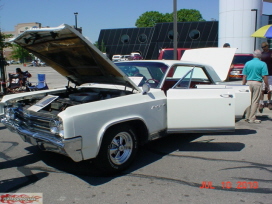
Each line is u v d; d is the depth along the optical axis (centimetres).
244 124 684
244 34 1842
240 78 1174
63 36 374
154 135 442
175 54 1025
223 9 1889
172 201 327
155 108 437
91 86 539
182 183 372
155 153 485
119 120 383
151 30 3866
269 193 345
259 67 662
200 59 721
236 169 417
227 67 678
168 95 452
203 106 449
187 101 448
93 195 343
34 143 389
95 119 358
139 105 411
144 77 507
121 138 406
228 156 470
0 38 1126
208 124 454
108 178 390
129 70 530
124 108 391
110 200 330
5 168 427
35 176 398
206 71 586
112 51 4144
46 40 406
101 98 450
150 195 341
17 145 536
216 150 499
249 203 322
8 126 439
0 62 1170
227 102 451
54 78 2111
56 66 500
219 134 597
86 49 391
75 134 339
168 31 3466
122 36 4044
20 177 395
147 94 431
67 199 333
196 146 521
